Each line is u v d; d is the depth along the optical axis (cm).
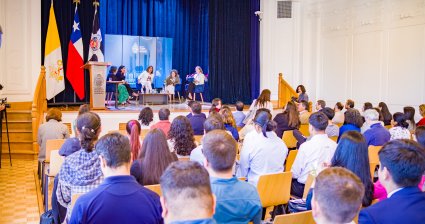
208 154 216
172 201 133
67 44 1212
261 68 1359
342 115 786
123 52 1390
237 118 770
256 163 371
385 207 187
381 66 1062
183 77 1501
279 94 1189
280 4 1332
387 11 1043
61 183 272
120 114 933
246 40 1384
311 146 372
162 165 286
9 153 772
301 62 1325
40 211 501
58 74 1120
